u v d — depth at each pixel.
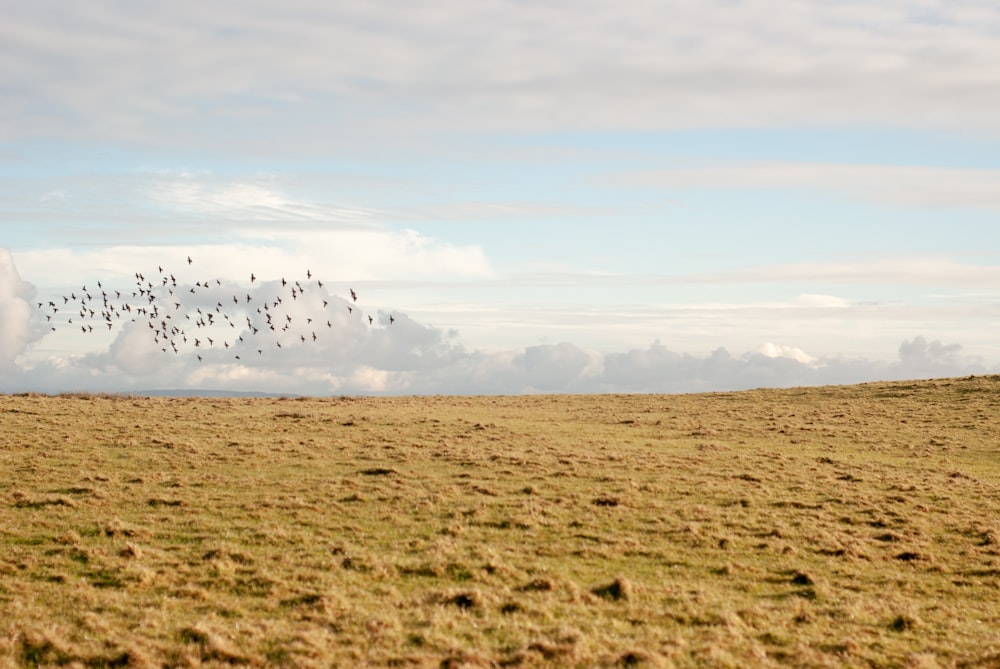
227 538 24.16
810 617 18.83
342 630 16.70
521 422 55.25
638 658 15.21
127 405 57.84
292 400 70.50
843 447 45.84
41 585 19.25
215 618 17.19
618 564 23.11
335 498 29.94
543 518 27.75
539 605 18.52
